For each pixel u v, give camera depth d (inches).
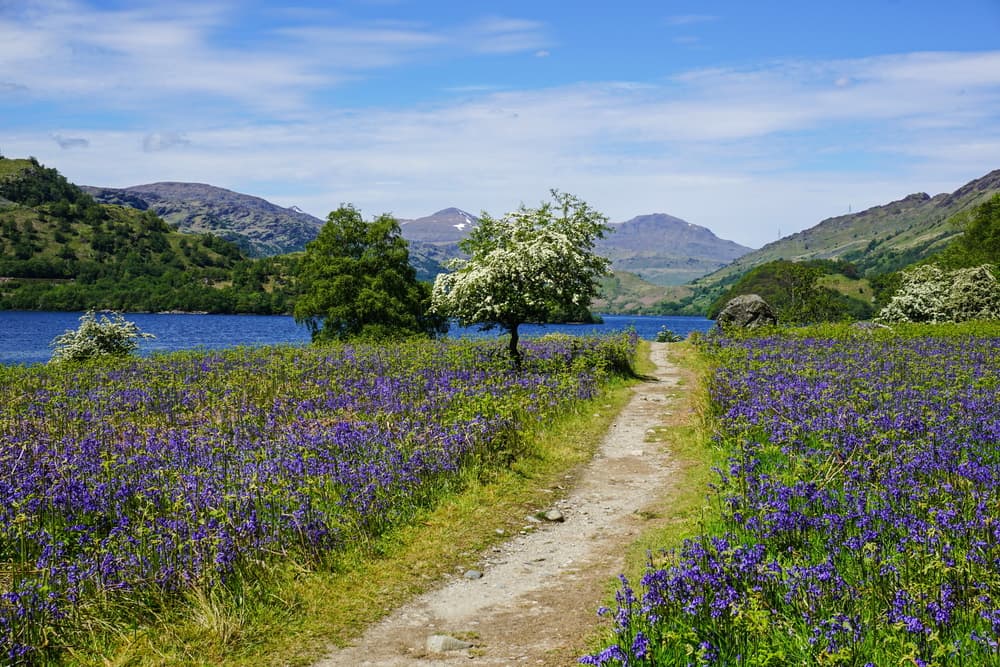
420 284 1863.9
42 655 259.6
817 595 255.4
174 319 6899.6
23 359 2269.9
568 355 1133.7
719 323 1851.6
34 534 348.5
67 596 288.4
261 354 1142.3
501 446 560.4
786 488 375.2
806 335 1499.8
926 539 291.7
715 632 243.8
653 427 716.7
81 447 511.2
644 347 1779.0
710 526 374.0
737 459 467.2
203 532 333.7
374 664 270.5
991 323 1524.4
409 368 922.1
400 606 323.6
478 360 1003.9
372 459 477.7
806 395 673.6
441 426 561.0
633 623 256.1
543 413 689.0
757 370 888.9
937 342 1189.7
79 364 1068.5
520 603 324.8
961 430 494.9
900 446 443.5
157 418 671.1
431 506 447.2
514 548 399.2
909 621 225.1
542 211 1170.6
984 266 1785.2
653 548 373.4
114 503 395.5
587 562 372.5
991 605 248.2
